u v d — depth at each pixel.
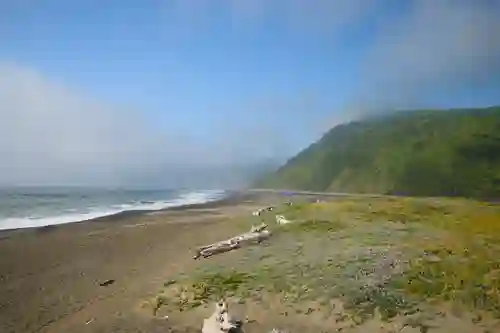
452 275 19.67
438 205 48.38
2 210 54.59
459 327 15.13
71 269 24.86
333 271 20.78
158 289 20.48
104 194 92.31
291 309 17.09
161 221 44.50
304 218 37.41
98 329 16.27
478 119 119.94
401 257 22.59
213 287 19.89
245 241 28.47
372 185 104.69
